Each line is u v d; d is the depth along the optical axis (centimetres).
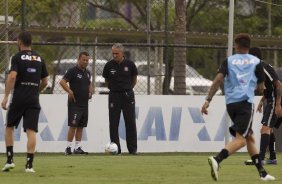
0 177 3159
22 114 3381
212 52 9188
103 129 5119
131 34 5966
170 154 4975
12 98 3366
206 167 3769
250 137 3106
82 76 4866
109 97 4922
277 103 3672
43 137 5019
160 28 7844
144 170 3575
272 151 4147
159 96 5191
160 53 5919
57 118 5038
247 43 3066
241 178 3216
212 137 5259
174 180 3097
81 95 4847
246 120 3003
